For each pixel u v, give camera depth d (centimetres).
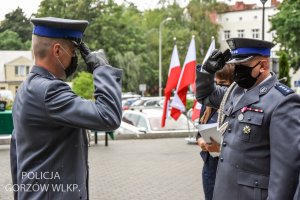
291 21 3195
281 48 3306
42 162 308
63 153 307
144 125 1681
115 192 881
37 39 309
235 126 378
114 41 5794
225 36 7738
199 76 428
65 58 311
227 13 7706
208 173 521
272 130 355
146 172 1064
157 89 6109
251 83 376
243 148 369
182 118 1706
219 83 479
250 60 371
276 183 349
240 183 369
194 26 6619
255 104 369
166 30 6347
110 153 1326
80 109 296
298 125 351
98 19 5762
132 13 6900
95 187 922
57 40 307
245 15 7519
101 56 316
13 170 336
